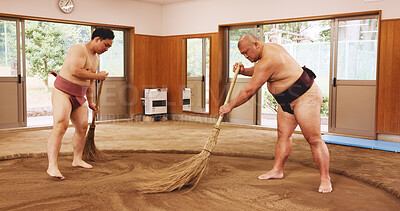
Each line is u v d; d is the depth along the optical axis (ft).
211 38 24.76
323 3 19.75
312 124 9.45
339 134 19.53
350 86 19.34
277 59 9.41
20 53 21.13
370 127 18.76
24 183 10.02
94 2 23.80
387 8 17.63
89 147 12.77
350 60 19.30
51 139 10.41
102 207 8.15
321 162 9.49
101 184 9.91
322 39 35.19
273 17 21.77
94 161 12.82
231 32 24.36
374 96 18.53
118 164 12.45
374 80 18.49
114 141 17.15
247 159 13.58
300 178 10.78
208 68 25.23
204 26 25.14
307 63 32.01
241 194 9.15
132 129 21.65
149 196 8.93
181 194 9.12
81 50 10.68
